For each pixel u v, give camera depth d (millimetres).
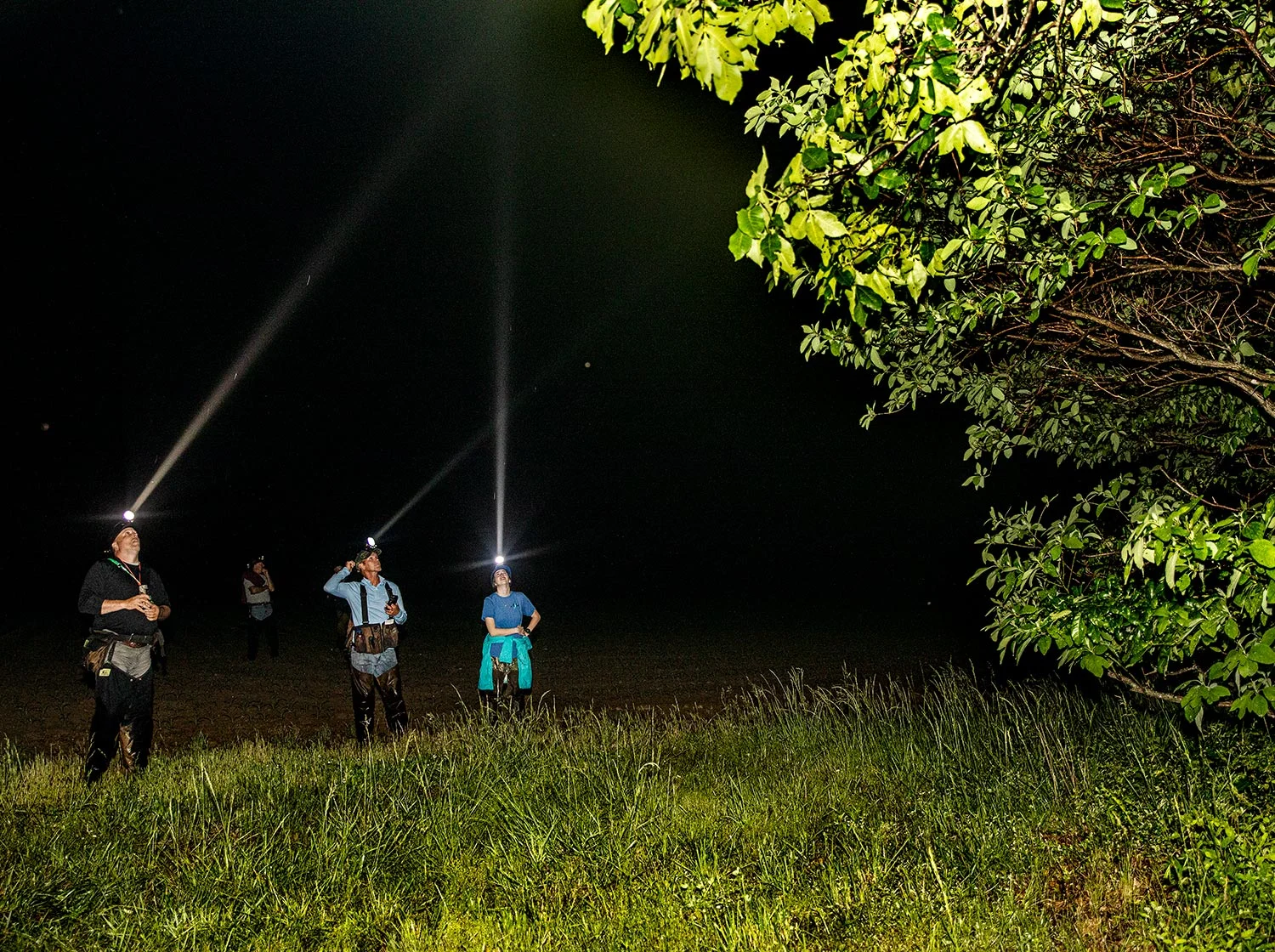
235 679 14367
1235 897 4172
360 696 8984
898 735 8070
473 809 6348
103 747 7430
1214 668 3115
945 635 19438
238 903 4762
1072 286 3949
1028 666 12945
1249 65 3613
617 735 8648
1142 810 5266
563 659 16734
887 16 2516
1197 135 3541
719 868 5121
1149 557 3068
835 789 6715
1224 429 4844
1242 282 3740
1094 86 3371
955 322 3789
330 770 7566
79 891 4887
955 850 5199
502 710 9320
